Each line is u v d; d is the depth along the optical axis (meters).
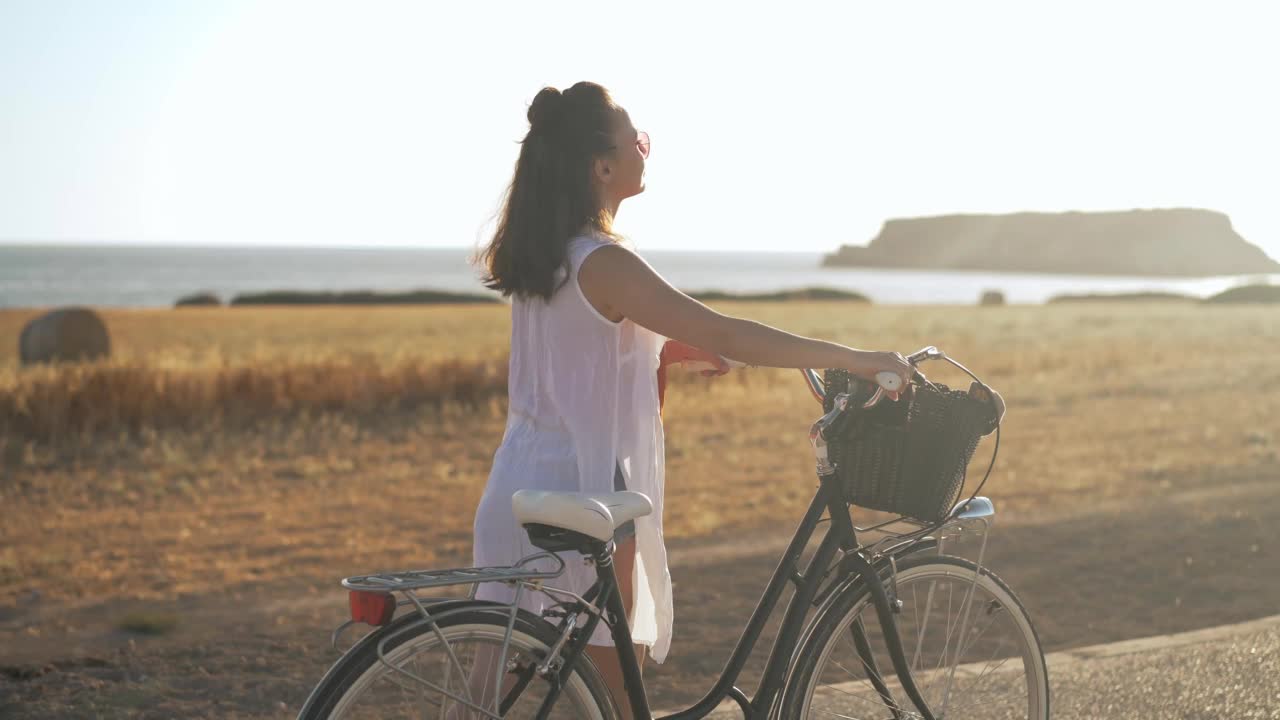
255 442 12.48
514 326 2.71
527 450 2.63
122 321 41.12
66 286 108.06
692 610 5.89
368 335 32.12
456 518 9.02
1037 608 5.85
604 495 2.38
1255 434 12.69
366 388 15.19
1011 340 28.77
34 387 13.40
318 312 50.28
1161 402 16.20
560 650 2.32
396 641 2.15
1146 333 31.44
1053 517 8.31
